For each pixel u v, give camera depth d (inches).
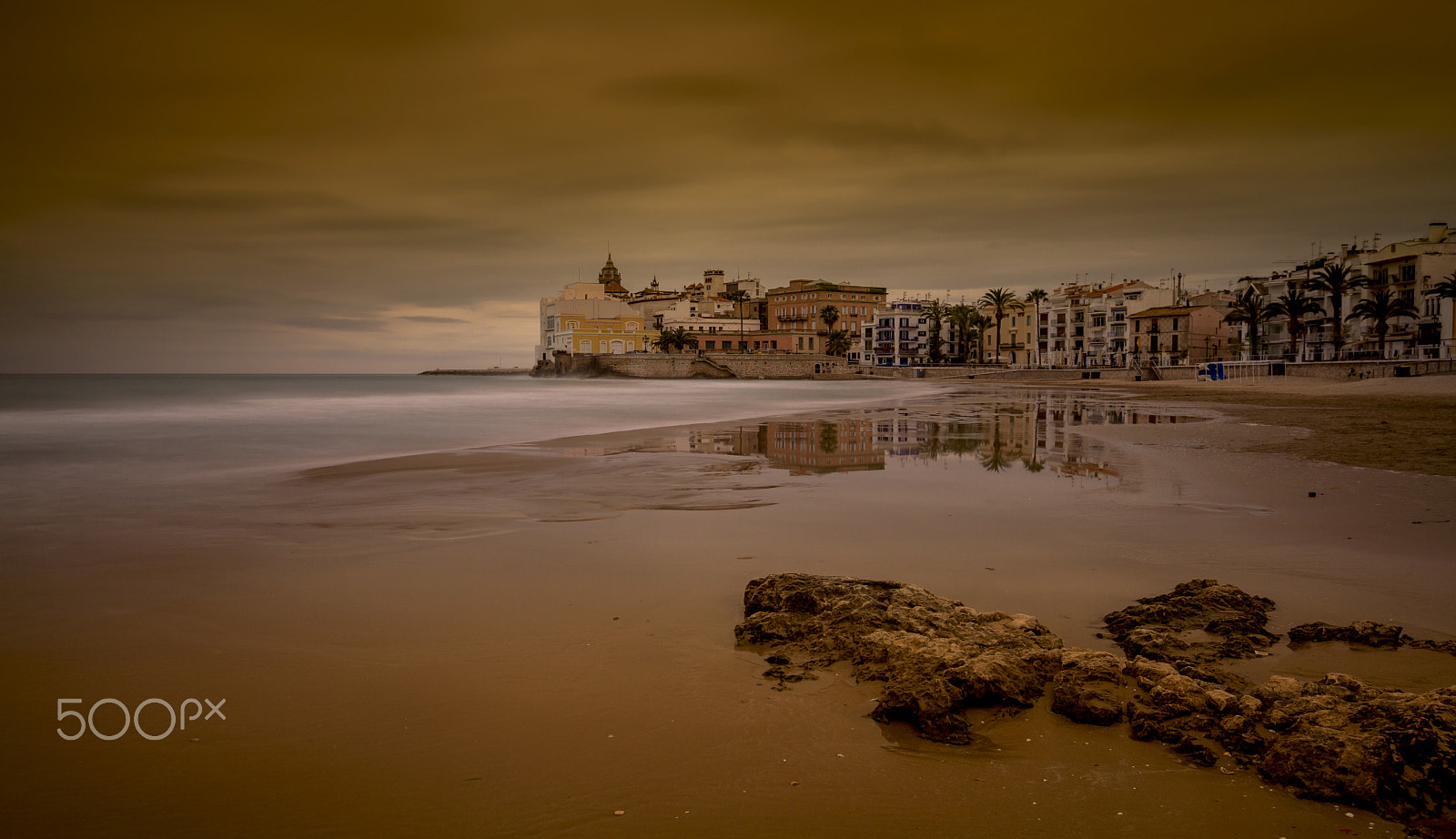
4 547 421.1
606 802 174.4
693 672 247.4
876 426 1312.7
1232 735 201.2
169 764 190.2
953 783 184.1
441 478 693.9
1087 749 200.5
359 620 298.0
